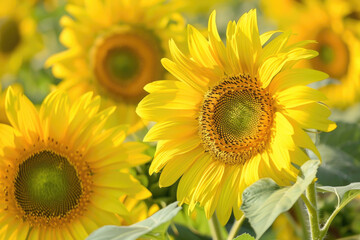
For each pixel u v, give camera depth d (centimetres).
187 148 104
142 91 143
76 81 142
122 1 140
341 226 118
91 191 108
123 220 109
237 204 101
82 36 141
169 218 91
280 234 123
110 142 107
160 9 141
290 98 96
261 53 100
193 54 104
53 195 108
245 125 102
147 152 112
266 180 93
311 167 93
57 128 108
